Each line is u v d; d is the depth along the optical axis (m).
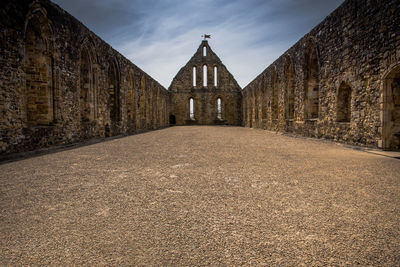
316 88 12.49
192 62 36.41
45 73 8.47
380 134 7.06
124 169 4.83
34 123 8.47
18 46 6.81
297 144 9.36
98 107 12.44
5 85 6.39
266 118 21.20
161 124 29.47
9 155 6.26
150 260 1.81
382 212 2.65
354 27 8.24
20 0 6.86
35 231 2.26
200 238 2.12
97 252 1.92
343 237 2.13
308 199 3.07
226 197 3.15
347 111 9.37
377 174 4.34
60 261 1.81
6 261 1.80
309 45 12.12
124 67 16.22
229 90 36.09
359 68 8.01
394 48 6.50
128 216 2.58
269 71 19.67
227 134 15.66
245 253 1.90
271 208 2.78
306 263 1.77
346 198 3.10
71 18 9.70
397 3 6.38
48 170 4.76
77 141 10.22
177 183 3.80
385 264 1.75
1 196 3.21
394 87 6.86
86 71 11.73
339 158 6.03
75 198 3.13
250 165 5.20
